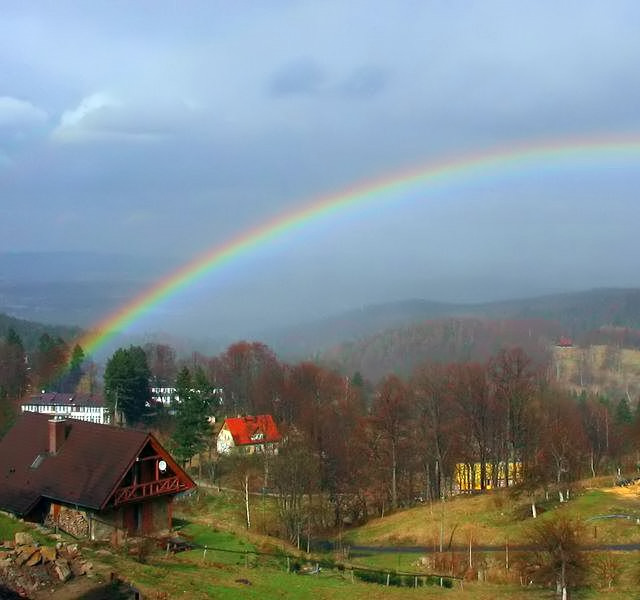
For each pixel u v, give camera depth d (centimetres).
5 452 5069
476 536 5891
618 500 6512
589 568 4109
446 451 8694
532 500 6525
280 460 6656
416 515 6944
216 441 9681
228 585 3331
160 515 4716
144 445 4547
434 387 9319
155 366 15938
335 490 7725
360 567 4478
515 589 4053
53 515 4538
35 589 2836
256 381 13088
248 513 6212
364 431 8756
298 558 4344
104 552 3612
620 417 12825
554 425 8431
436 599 3594
